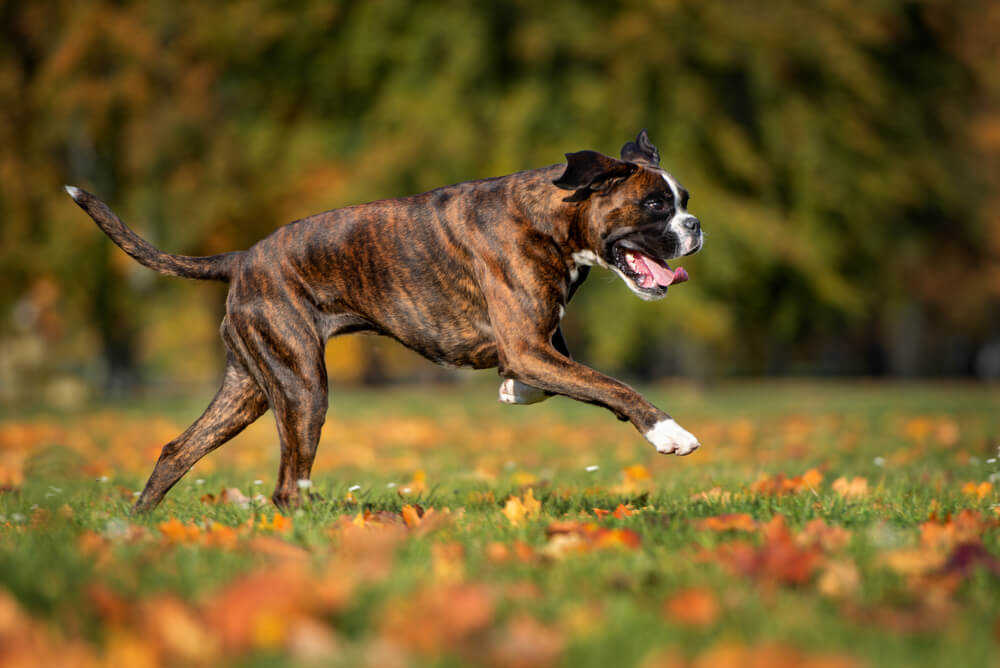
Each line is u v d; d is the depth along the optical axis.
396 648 2.96
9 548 4.77
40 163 24.00
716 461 10.79
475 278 6.16
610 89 20.45
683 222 6.09
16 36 24.59
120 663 2.94
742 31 21.27
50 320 25.50
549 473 9.59
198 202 22.91
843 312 23.44
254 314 6.20
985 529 4.91
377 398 23.27
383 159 20.88
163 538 5.01
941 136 24.59
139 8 23.27
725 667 2.90
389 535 4.69
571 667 2.93
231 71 23.52
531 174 6.18
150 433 14.77
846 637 3.21
